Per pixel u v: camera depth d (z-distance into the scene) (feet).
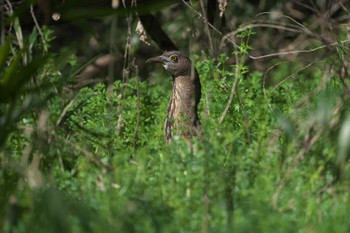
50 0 37.45
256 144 37.55
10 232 30.19
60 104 40.98
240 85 47.91
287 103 48.60
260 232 29.78
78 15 32.96
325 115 34.96
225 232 29.94
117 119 47.83
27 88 38.14
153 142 40.78
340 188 34.60
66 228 28.55
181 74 48.93
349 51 41.78
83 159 37.27
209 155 35.24
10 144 39.47
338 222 31.01
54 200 28.81
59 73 42.73
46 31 43.55
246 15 64.34
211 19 55.21
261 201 32.17
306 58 54.03
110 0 45.70
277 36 62.39
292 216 31.24
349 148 34.12
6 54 36.32
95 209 31.65
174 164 35.78
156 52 70.85
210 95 47.39
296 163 35.42
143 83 52.21
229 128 42.96
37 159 35.50
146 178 35.19
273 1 60.13
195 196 33.06
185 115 47.57
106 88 56.80
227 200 32.71
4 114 37.24
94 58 44.11
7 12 44.24
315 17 60.29
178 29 66.90
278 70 60.18
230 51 58.75
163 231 30.12
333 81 44.09
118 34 64.95
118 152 39.34
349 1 60.90
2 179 34.55
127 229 29.45
